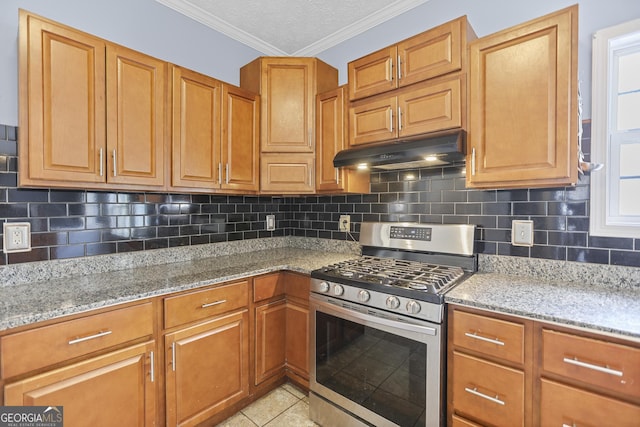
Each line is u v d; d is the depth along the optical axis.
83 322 1.16
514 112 1.34
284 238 2.67
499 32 1.37
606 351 0.95
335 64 2.41
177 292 1.45
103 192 1.69
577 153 1.22
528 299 1.21
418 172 1.97
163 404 1.41
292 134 2.08
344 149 1.95
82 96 1.36
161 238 1.93
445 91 1.52
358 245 2.26
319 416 1.67
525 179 1.32
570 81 1.22
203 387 1.56
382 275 1.52
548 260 1.52
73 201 1.58
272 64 2.09
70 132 1.33
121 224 1.76
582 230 1.44
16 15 1.43
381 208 2.15
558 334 1.03
